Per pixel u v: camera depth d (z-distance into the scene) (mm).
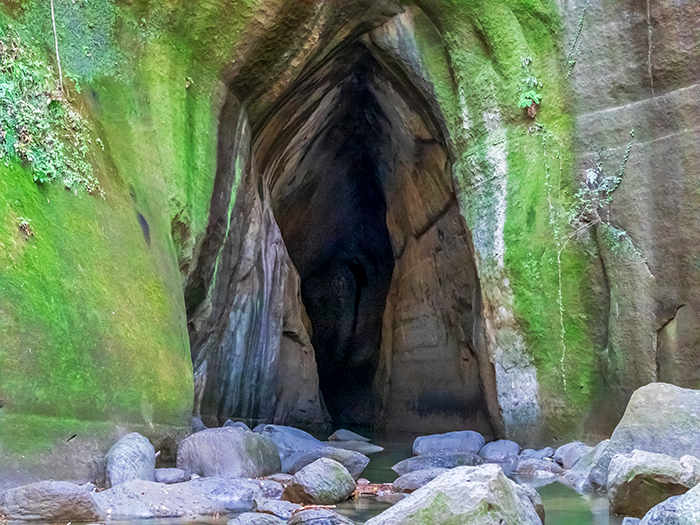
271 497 3713
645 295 6418
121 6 5797
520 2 7395
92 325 4191
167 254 5566
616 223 6703
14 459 3322
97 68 5461
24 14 4730
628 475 3236
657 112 6594
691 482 3160
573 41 7160
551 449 6273
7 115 4164
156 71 6066
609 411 6465
